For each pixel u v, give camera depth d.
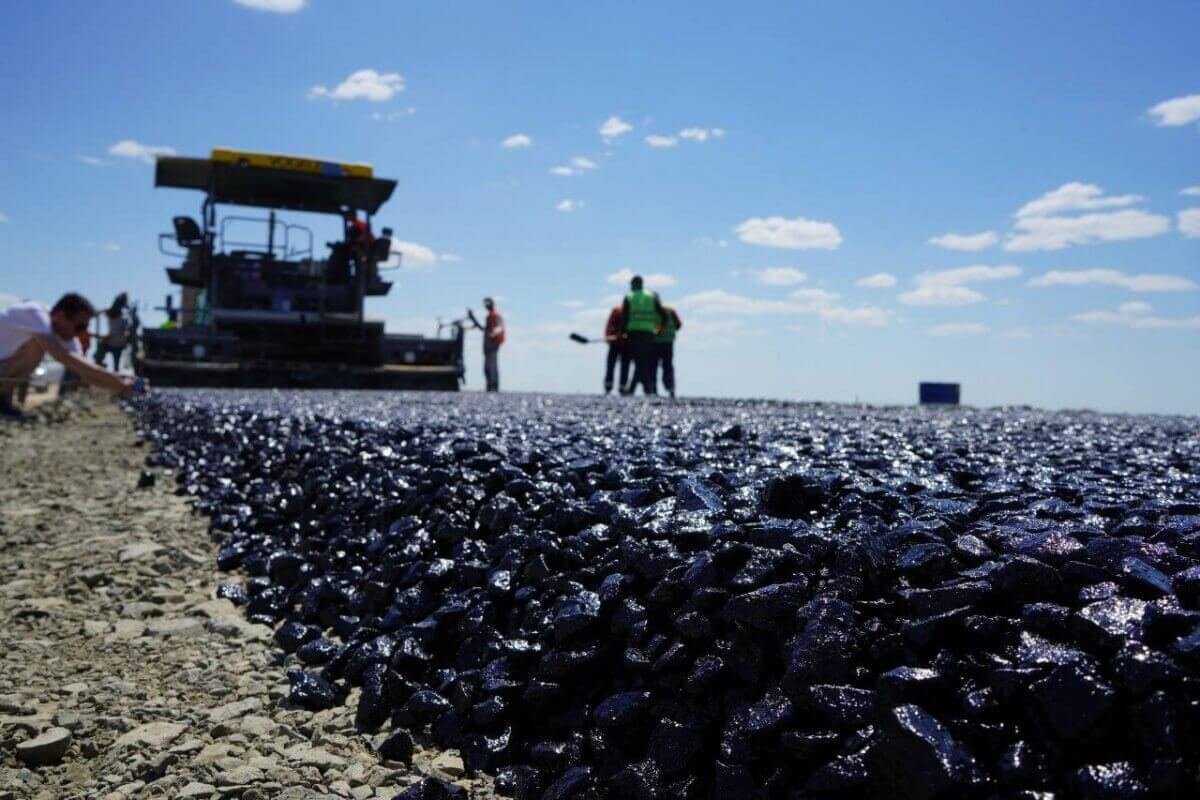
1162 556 2.14
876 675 2.09
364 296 18.34
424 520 4.25
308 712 3.09
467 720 2.78
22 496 6.67
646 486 3.64
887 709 1.90
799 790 1.94
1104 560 2.15
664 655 2.44
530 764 2.55
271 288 18.06
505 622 3.13
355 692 3.21
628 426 6.94
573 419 7.91
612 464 4.40
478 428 6.68
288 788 2.55
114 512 6.11
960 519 2.84
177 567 4.89
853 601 2.28
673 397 16.03
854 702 1.98
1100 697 1.70
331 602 3.94
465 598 3.33
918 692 1.90
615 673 2.63
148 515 6.00
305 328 18.19
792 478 3.21
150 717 3.04
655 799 2.17
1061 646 1.89
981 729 1.80
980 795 1.69
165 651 3.70
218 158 16.38
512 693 2.74
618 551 3.02
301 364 17.92
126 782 2.62
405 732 2.76
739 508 3.21
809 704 2.07
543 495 3.90
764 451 4.87
